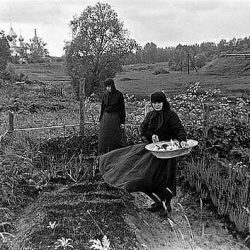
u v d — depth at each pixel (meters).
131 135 8.27
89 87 23.69
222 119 8.41
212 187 6.13
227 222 5.45
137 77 33.94
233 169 6.46
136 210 5.80
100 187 6.17
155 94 5.50
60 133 8.92
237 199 5.69
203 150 7.49
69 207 5.36
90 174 6.73
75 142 8.04
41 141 7.88
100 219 5.08
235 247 4.96
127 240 4.70
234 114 8.76
